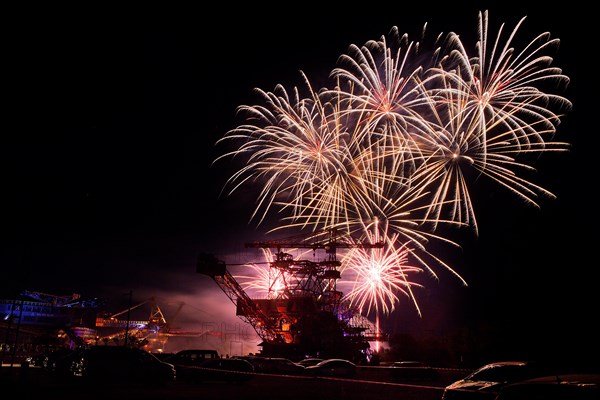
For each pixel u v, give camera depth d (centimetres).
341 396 2400
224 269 6800
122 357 2881
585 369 3494
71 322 13138
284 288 7288
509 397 796
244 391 2662
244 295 7006
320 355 6756
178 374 3422
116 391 2444
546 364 1661
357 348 7006
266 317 7100
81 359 2883
